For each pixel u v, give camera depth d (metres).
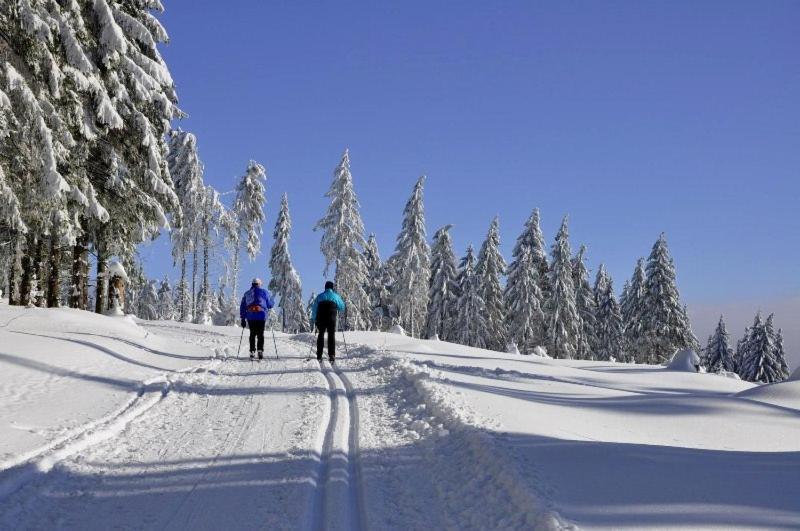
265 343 17.77
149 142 16.86
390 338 21.58
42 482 4.30
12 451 4.90
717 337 62.41
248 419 6.57
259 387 8.79
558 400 8.80
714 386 14.68
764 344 55.69
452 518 3.74
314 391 8.43
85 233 18.55
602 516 3.28
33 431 5.65
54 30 12.62
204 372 10.29
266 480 4.49
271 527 3.62
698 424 7.58
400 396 8.20
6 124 12.05
